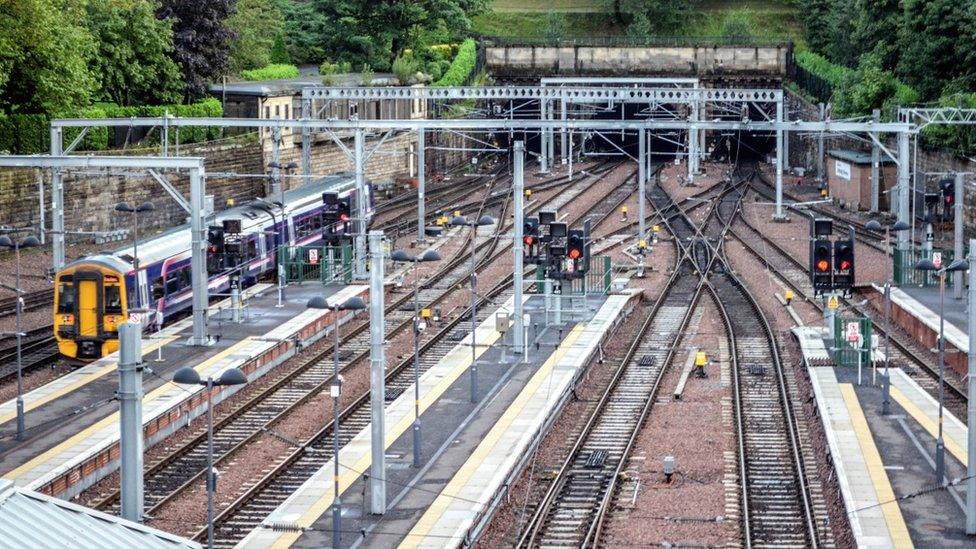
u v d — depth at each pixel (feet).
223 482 213.46
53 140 338.34
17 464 211.82
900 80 562.66
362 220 384.88
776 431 237.45
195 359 277.64
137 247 307.17
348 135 556.51
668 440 232.32
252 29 632.79
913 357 288.30
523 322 286.46
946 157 482.69
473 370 250.57
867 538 179.52
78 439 225.35
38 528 131.75
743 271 402.31
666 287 375.66
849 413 239.71
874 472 206.59
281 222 387.34
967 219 458.91
